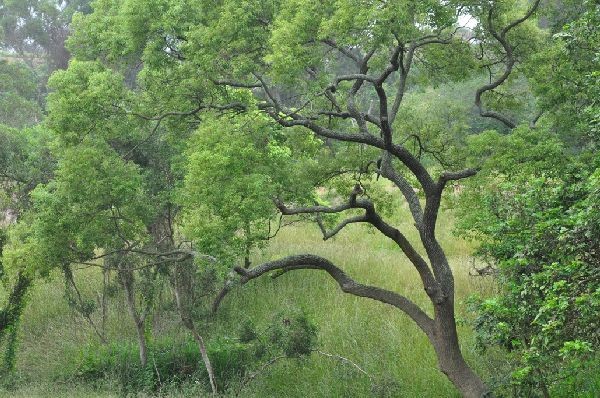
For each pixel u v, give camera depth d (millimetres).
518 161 12008
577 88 12789
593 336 8836
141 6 11992
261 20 12750
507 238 10094
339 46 12000
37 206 14336
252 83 12992
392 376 14844
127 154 14188
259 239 11844
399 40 10523
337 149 14945
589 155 11547
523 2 14664
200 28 11930
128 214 14047
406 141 15312
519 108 15664
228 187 10797
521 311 9336
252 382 15492
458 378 12438
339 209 12375
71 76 12641
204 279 16141
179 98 12914
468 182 12789
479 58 14773
